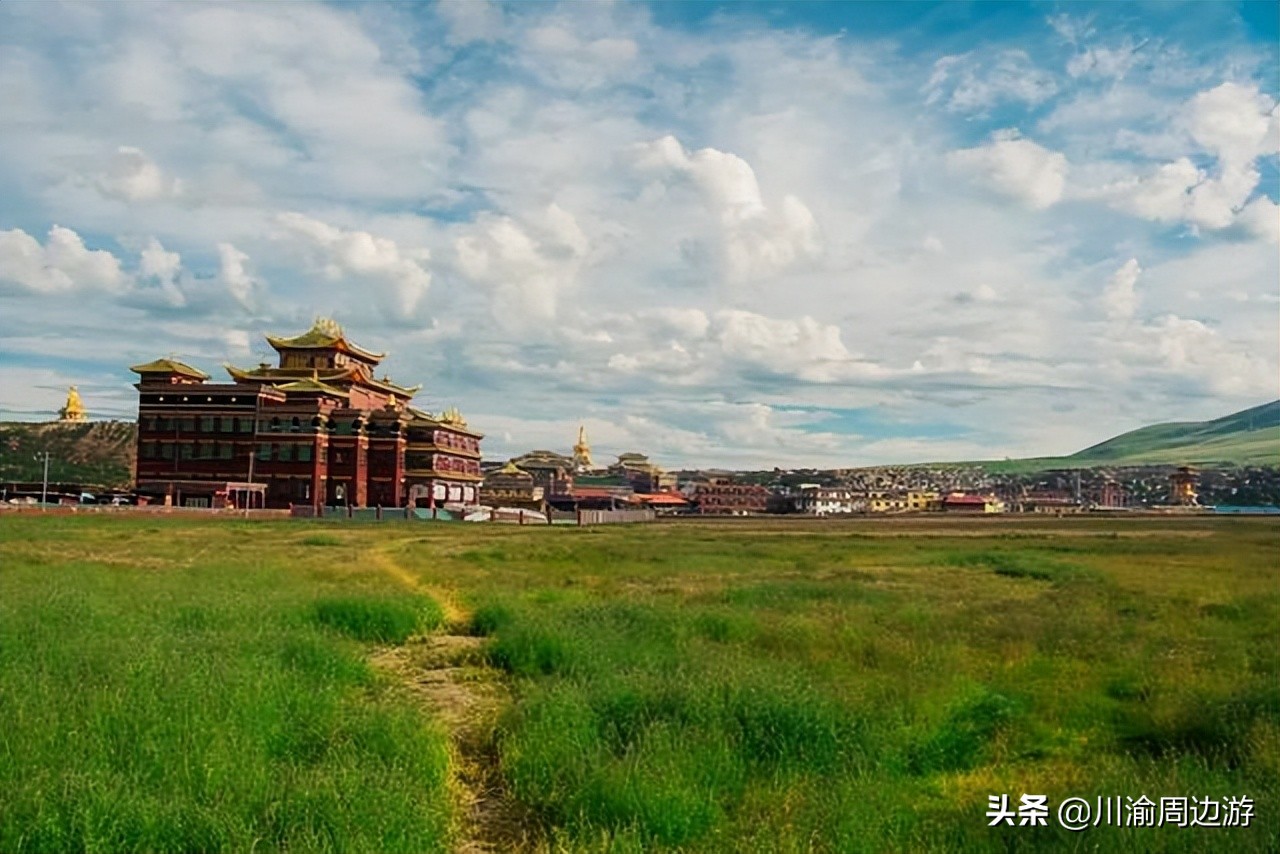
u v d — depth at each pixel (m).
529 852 9.50
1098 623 22.88
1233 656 18.39
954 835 9.32
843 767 11.27
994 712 13.73
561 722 12.30
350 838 8.77
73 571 32.81
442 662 19.16
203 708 11.98
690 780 10.36
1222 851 8.66
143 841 8.59
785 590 30.77
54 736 10.84
